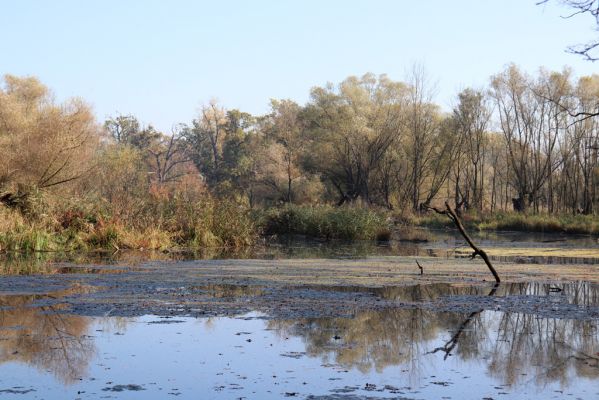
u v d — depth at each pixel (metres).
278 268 15.65
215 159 82.88
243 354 6.78
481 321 8.68
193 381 5.81
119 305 9.69
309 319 8.73
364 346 7.19
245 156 79.44
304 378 5.94
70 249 20.64
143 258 18.36
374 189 59.97
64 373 6.02
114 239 21.64
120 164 41.38
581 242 30.56
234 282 12.69
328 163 60.03
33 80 36.47
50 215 21.94
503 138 66.44
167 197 26.44
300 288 11.89
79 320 8.49
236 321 8.54
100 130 26.83
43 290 11.25
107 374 6.01
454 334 7.85
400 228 37.88
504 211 55.50
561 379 5.99
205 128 85.44
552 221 43.56
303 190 63.12
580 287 12.36
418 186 59.09
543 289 12.04
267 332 7.86
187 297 10.58
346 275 14.16
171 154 81.88
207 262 17.12
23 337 7.45
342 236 31.06
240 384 5.74
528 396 5.47
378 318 8.84
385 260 18.45
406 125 60.59
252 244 25.47
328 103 60.16
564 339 7.62
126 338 7.46
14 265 15.69
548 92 55.34
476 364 6.49
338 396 5.42
